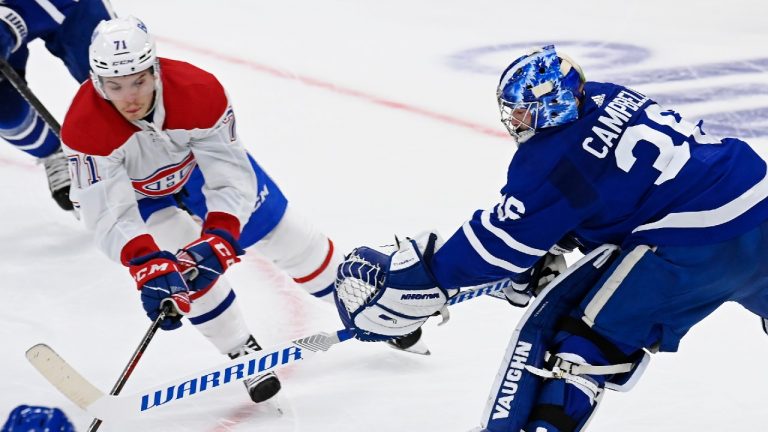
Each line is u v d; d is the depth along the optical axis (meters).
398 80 23.41
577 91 9.08
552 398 9.44
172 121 10.61
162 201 11.93
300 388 12.20
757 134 20.69
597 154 8.98
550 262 10.50
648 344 9.59
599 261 9.52
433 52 25.30
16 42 14.39
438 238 9.74
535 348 9.59
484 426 9.64
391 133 20.47
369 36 26.19
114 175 10.58
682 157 9.15
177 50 24.73
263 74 23.42
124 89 9.97
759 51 25.64
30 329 13.22
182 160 11.21
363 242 15.80
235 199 11.04
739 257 9.28
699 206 9.11
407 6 28.61
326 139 20.06
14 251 15.19
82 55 15.00
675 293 9.23
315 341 10.30
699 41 26.27
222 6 28.08
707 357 12.92
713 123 21.20
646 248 9.16
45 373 9.72
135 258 10.35
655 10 28.53
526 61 9.07
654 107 9.50
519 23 27.52
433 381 12.34
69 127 10.39
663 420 11.59
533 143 9.16
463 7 28.66
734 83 23.45
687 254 9.15
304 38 25.83
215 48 24.98
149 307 10.20
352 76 23.52
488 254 9.25
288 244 12.41
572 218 9.06
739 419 11.63
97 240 10.74
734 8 28.69
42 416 9.15
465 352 12.94
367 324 9.95
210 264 10.62
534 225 9.05
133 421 11.48
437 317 13.68
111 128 10.39
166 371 12.48
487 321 13.62
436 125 20.97
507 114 9.22
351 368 12.63
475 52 25.41
